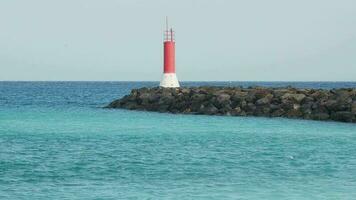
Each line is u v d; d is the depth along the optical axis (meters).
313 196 30.89
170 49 96.81
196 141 54.84
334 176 36.47
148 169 38.75
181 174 36.97
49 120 78.50
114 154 45.66
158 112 89.31
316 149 49.28
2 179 34.75
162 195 30.94
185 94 89.94
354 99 75.00
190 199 30.03
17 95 173.50
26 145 51.22
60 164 40.56
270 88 89.56
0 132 62.69
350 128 65.12
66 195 30.72
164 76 97.94
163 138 57.19
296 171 38.31
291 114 76.38
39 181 34.28
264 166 40.28
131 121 75.50
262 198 30.41
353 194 31.44
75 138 57.16
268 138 57.06
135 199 29.94
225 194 31.25
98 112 92.00
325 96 77.69
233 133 61.31
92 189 32.22
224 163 41.53
